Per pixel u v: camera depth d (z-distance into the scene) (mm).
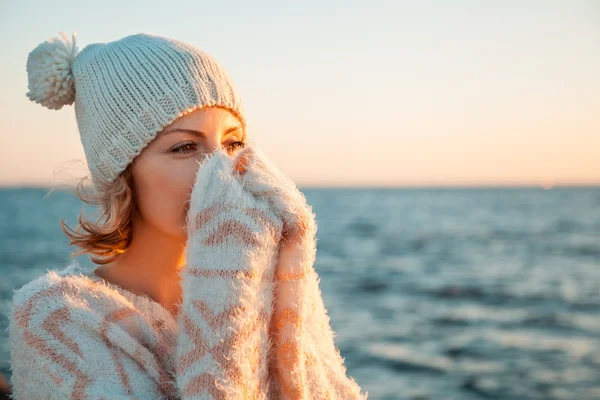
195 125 1637
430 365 13031
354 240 46625
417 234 52438
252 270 1437
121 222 1686
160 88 1623
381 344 14875
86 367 1379
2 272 24125
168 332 1579
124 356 1433
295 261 1536
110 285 1598
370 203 132500
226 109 1708
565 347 14711
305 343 1615
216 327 1376
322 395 1597
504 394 11125
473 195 193125
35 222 60375
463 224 65188
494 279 26922
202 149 1672
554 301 21297
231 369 1350
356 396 1766
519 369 12758
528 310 19688
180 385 1363
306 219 1546
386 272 29266
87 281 1542
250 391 1372
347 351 14164
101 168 1707
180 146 1644
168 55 1664
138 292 1651
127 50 1701
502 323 17656
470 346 14805
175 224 1643
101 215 1795
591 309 19719
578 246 41781
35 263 27266
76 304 1449
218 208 1469
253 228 1461
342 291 23641
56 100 1846
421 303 21047
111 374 1385
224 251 1438
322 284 25438
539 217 77062
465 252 38125
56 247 35031
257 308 1433
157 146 1638
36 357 1396
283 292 1529
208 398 1315
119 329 1452
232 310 1393
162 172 1634
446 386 11594
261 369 1424
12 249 33781
